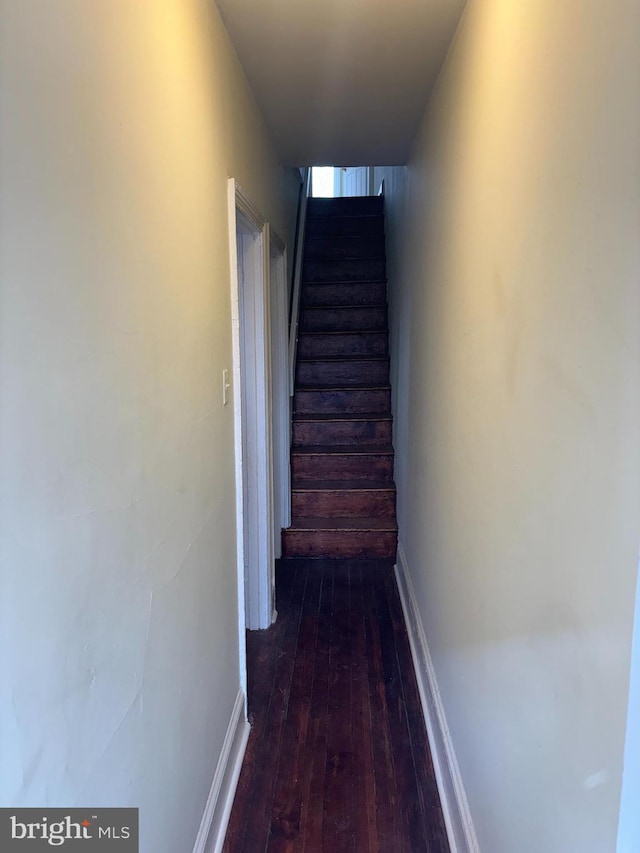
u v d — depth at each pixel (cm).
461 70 155
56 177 69
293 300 381
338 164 300
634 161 61
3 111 58
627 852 64
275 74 191
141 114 98
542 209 91
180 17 120
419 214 241
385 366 385
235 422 179
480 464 133
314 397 376
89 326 78
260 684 218
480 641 132
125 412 92
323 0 148
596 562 71
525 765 99
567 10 80
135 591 96
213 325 152
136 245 96
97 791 82
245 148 193
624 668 64
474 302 139
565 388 81
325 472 347
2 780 59
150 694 104
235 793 167
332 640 248
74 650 75
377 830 155
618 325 65
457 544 160
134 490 96
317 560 329
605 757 69
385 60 180
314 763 179
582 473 76
